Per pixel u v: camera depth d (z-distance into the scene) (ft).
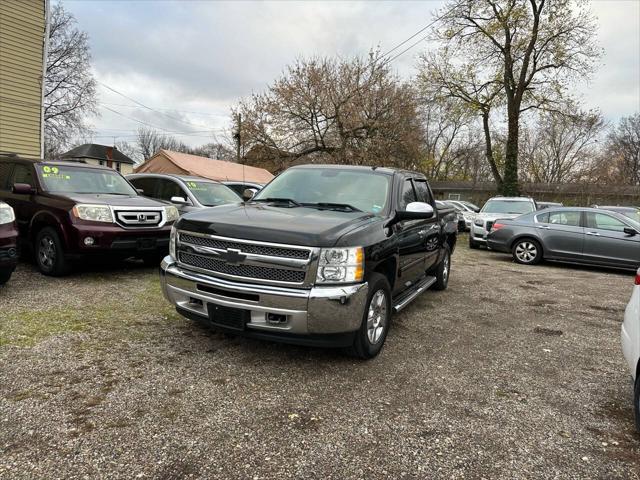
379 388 10.81
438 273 21.99
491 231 37.24
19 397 9.39
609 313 19.70
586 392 11.21
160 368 11.22
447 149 166.30
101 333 13.42
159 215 21.68
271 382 10.78
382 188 15.10
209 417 9.02
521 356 13.65
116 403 9.37
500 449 8.45
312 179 16.01
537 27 73.97
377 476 7.47
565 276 29.96
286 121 88.33
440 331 15.83
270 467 7.54
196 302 11.96
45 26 41.50
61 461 7.38
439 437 8.77
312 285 10.64
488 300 21.26
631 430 9.39
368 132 85.87
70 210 19.52
